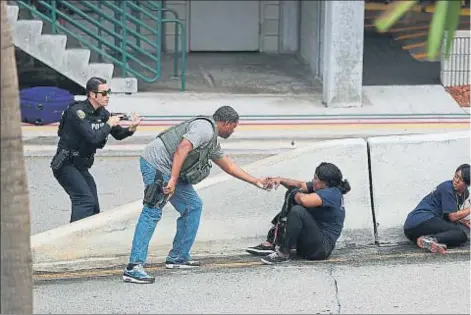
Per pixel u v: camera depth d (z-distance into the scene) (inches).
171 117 1171.3
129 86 1264.8
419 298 631.8
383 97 1279.5
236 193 737.0
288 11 1588.3
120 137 753.6
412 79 1369.3
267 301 627.2
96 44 1470.2
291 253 729.0
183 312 605.9
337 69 1224.8
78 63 1233.4
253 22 1594.5
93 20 1248.8
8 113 402.6
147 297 635.5
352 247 754.8
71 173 730.8
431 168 769.6
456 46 1302.9
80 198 735.7
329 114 1205.7
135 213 708.7
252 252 729.6
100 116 730.2
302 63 1529.3
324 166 693.9
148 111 1194.6
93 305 619.5
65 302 624.1
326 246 706.2
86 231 699.4
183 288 653.3
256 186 701.3
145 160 656.4
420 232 737.6
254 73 1444.4
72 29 1461.6
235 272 689.0
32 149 1045.8
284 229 707.4
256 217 742.5
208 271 692.1
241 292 645.3
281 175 741.9
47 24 1306.6
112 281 668.7
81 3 1310.3
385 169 764.0
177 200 681.0
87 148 729.6
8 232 410.6
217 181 734.5
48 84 1350.9
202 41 1588.3
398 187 765.9
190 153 650.8
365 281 667.4
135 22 1272.1
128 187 946.7
